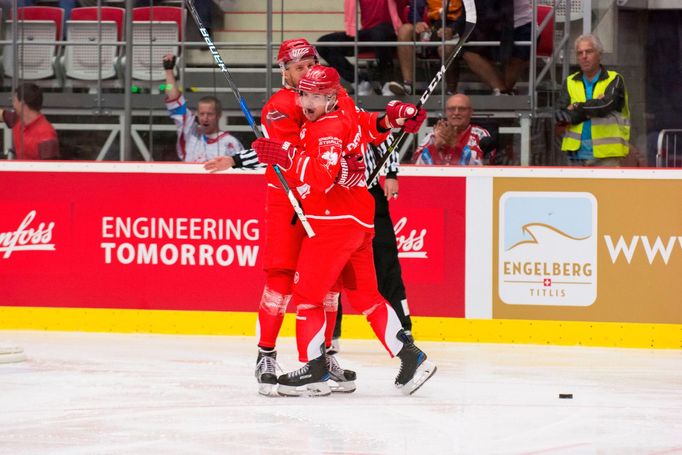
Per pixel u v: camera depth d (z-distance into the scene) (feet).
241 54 68.13
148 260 64.59
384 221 55.72
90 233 65.00
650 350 60.34
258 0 68.33
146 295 64.59
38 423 34.76
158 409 37.68
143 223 64.69
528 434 33.22
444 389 43.60
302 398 40.60
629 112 64.59
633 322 61.41
